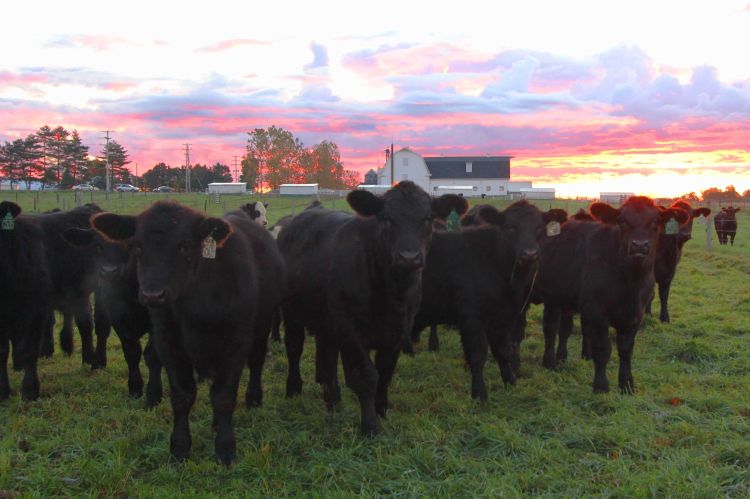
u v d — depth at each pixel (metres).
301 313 6.98
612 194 72.06
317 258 6.61
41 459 5.35
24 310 7.14
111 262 6.68
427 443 5.58
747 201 68.25
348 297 5.93
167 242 4.89
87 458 5.32
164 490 4.75
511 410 6.56
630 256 6.73
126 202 44.53
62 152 112.94
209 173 136.62
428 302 7.41
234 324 5.36
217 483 4.95
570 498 4.53
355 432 5.98
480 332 7.13
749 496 4.46
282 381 8.02
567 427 5.85
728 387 7.31
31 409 6.72
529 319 11.70
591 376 8.01
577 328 11.04
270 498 4.65
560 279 8.14
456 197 5.87
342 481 4.92
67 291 8.46
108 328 8.55
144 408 6.83
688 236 11.18
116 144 119.75
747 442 5.36
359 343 5.97
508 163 90.19
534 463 5.13
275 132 95.31
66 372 8.42
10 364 8.88
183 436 5.45
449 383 7.78
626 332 7.21
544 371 8.31
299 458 5.46
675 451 5.25
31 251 7.19
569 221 8.50
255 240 6.46
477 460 5.28
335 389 6.84
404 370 8.35
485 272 7.16
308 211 7.83
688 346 8.93
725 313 11.75
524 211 7.12
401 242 5.43
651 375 7.89
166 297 4.78
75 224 8.55
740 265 19.06
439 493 4.64
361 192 5.62
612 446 5.47
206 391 7.36
